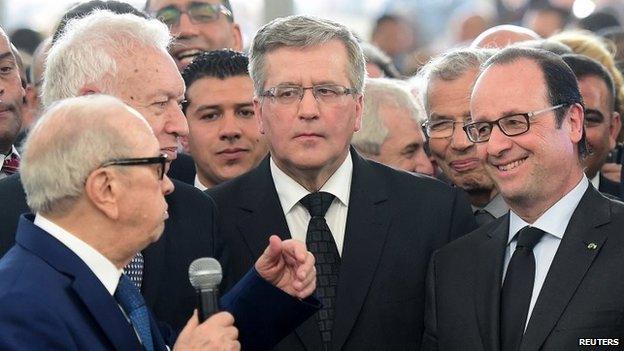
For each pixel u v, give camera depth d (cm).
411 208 613
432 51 1390
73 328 462
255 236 604
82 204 475
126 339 473
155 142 488
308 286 538
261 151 727
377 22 1423
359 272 593
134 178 478
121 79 554
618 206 561
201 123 723
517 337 554
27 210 560
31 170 477
